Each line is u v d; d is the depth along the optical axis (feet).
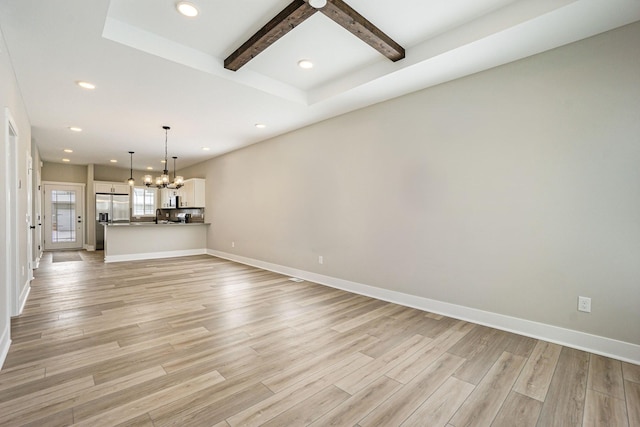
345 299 12.85
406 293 12.05
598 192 8.02
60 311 10.94
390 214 12.56
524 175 9.18
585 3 6.89
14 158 10.41
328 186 15.25
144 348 8.11
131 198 31.65
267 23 8.59
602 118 7.97
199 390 6.25
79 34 8.06
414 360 7.63
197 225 26.45
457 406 5.86
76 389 6.20
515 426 5.35
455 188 10.65
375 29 8.73
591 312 8.13
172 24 8.70
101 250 28.78
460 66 9.82
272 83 12.14
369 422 5.40
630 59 7.60
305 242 16.60
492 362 7.54
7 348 7.86
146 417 5.41
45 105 13.01
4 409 5.53
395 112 12.42
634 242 7.56
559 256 8.61
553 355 7.89
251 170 20.89
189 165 29.86
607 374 7.00
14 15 7.23
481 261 10.05
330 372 7.03
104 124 15.89
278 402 5.91
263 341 8.64
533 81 9.05
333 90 12.34
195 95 12.19
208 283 15.57
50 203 28.32
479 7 8.00
